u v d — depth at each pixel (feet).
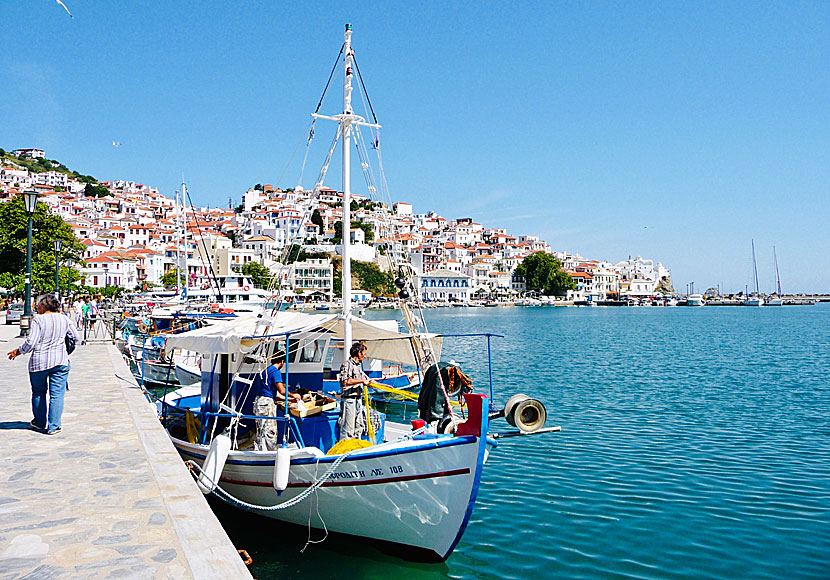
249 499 35.58
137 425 37.04
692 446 57.77
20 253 210.59
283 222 499.10
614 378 108.27
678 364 131.75
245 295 146.20
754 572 31.65
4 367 67.82
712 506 41.19
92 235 517.55
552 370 120.47
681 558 33.30
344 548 33.73
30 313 102.58
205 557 18.67
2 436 34.09
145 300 177.58
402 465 30.01
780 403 81.97
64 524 21.36
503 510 40.63
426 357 39.63
